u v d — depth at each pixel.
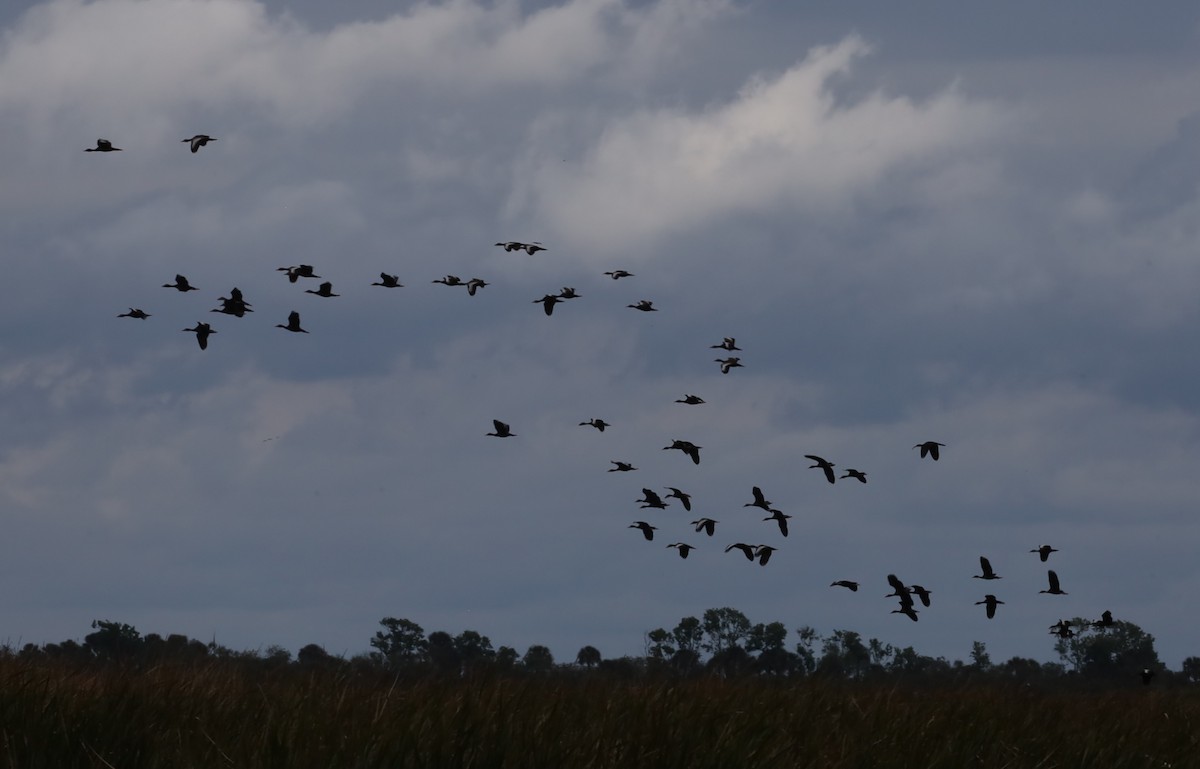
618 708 17.80
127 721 15.88
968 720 20.14
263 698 17.36
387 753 14.86
